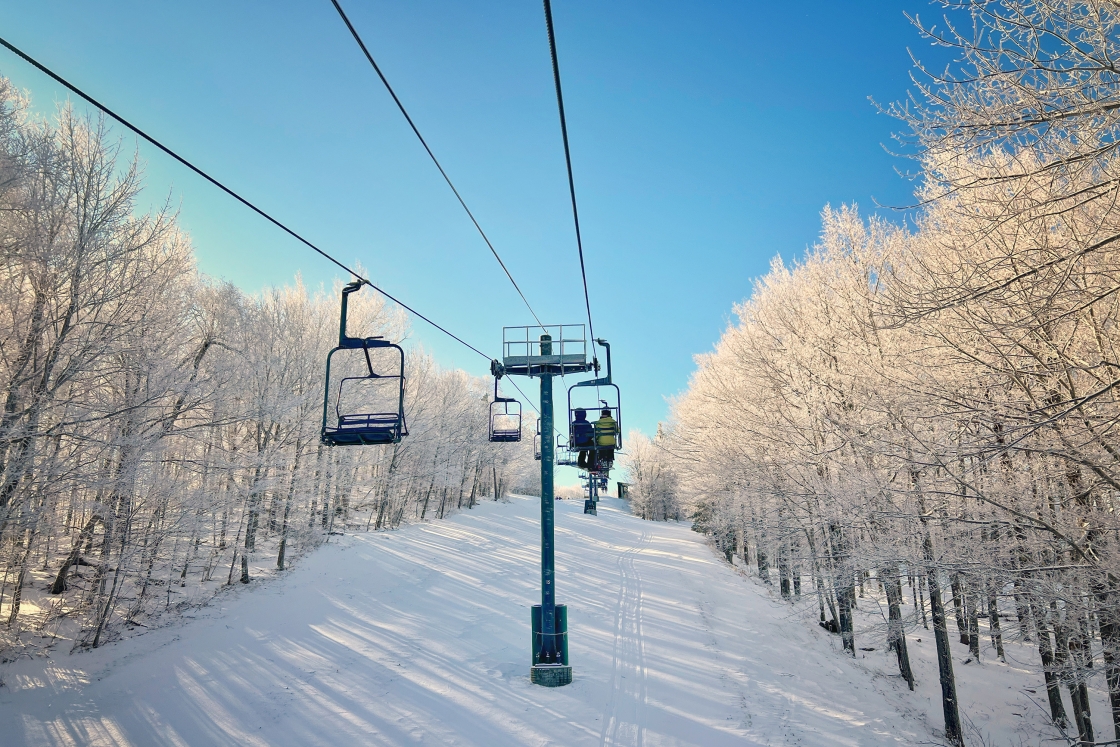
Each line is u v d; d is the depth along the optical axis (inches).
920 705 540.7
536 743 369.7
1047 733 497.4
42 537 543.2
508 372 518.6
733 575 1161.4
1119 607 289.7
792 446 656.4
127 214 589.3
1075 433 290.5
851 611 682.2
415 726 399.2
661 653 581.6
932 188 398.9
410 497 1561.3
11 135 522.3
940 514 406.6
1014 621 394.6
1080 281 277.7
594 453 523.8
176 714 427.5
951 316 344.8
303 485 911.7
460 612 745.6
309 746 375.9
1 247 499.5
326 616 695.7
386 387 1184.2
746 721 421.7
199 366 748.0
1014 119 225.1
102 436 576.1
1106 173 241.4
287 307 1027.9
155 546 634.2
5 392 506.3
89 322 553.3
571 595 871.1
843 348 584.4
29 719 417.4
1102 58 218.8
